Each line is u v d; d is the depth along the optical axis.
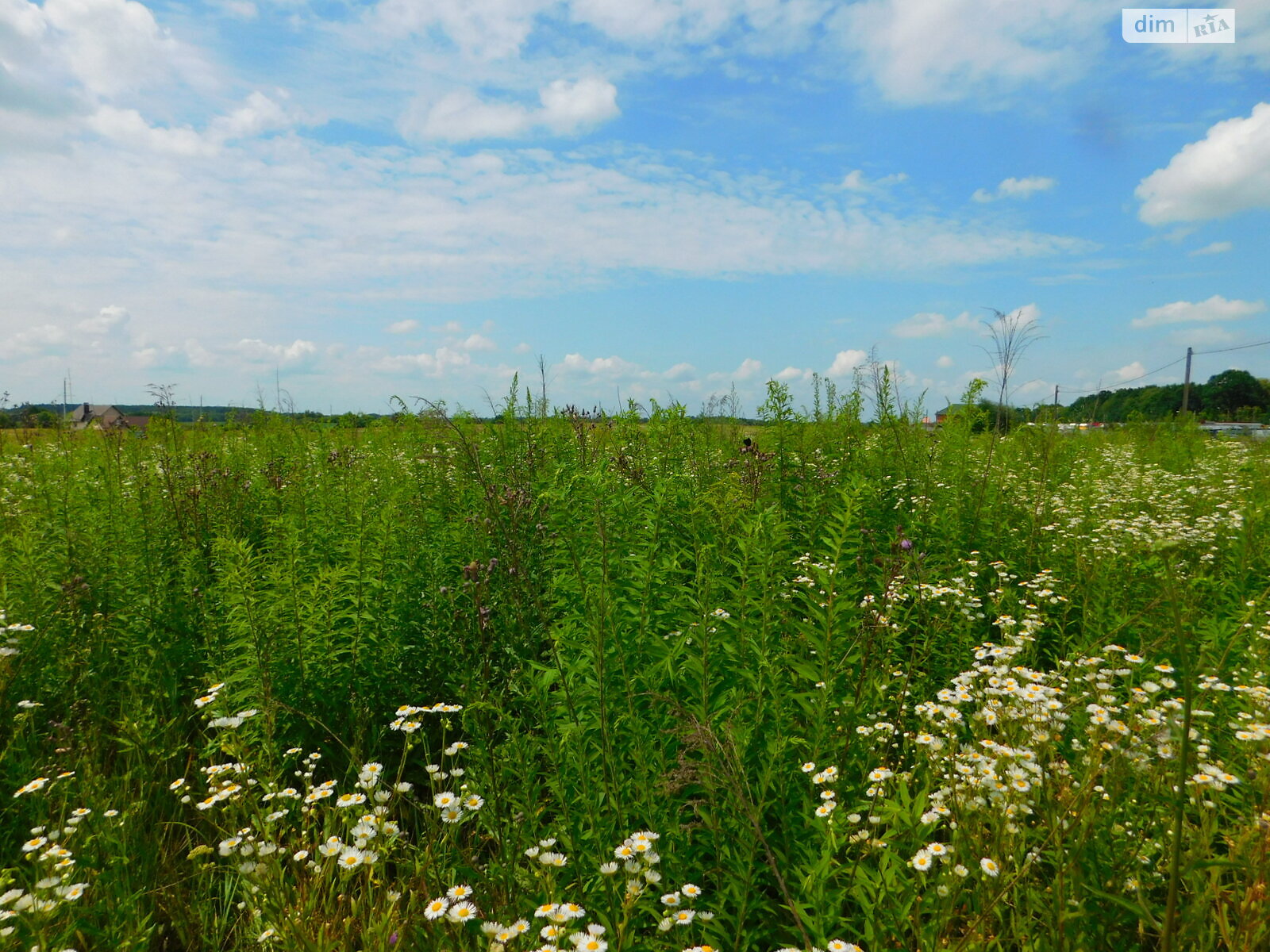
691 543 5.05
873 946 2.15
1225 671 3.59
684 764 2.94
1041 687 3.14
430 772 2.98
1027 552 6.42
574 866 2.62
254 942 2.61
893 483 7.62
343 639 4.57
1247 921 2.03
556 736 3.07
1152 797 2.47
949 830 2.81
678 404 8.74
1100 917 2.23
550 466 6.85
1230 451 13.40
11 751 3.52
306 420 12.68
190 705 4.48
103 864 2.95
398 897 2.45
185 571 5.36
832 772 2.78
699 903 2.56
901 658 4.18
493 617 4.29
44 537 5.76
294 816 3.20
